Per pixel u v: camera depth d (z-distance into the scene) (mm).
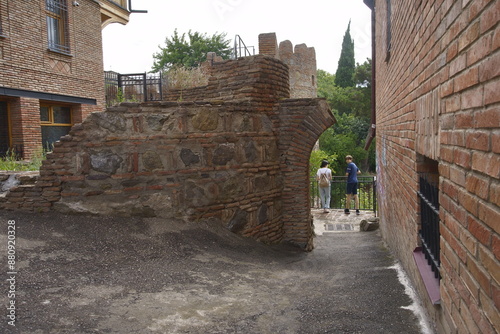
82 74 13461
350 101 35656
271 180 7414
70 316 2998
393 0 5730
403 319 3277
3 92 10453
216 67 7570
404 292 3959
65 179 5590
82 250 4531
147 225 5559
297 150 7570
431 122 2953
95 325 2895
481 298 1865
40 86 11719
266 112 7324
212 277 4348
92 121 5648
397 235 5719
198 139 6121
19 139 11156
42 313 2990
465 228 2105
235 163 6609
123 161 5723
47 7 12172
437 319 2902
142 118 5805
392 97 6082
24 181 5980
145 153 5797
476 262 1932
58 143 5602
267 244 7266
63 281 3684
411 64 4012
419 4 3459
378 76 9453
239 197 6668
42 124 12297
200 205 6098
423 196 3539
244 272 4738
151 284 3898
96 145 5645
